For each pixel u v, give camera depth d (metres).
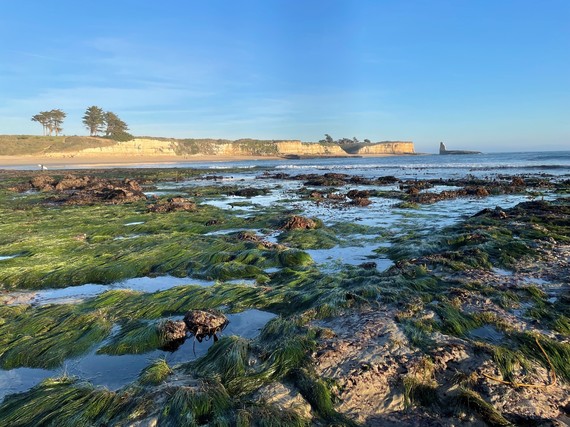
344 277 9.45
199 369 5.57
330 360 5.46
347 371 5.22
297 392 4.97
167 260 11.74
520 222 14.43
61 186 34.91
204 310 7.48
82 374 6.06
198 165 91.25
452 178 40.75
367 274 9.55
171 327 6.95
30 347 6.68
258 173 59.78
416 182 35.25
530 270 9.15
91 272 10.87
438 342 5.81
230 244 12.86
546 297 7.55
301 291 8.70
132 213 21.02
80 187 35.34
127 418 4.51
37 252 13.08
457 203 23.42
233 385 5.09
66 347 6.70
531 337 5.90
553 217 14.67
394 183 37.03
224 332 7.19
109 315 7.91
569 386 5.15
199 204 24.59
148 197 28.97
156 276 10.93
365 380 5.06
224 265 10.82
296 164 90.38
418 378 5.09
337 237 14.52
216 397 4.74
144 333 6.90
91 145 124.31
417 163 78.25
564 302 7.21
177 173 57.41
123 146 129.62
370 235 14.80
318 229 15.44
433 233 14.07
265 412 4.48
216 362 5.61
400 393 4.93
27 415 4.76
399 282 8.41
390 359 5.42
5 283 10.47
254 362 5.63
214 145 153.12
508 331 6.26
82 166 87.12
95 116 154.12
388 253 12.09
